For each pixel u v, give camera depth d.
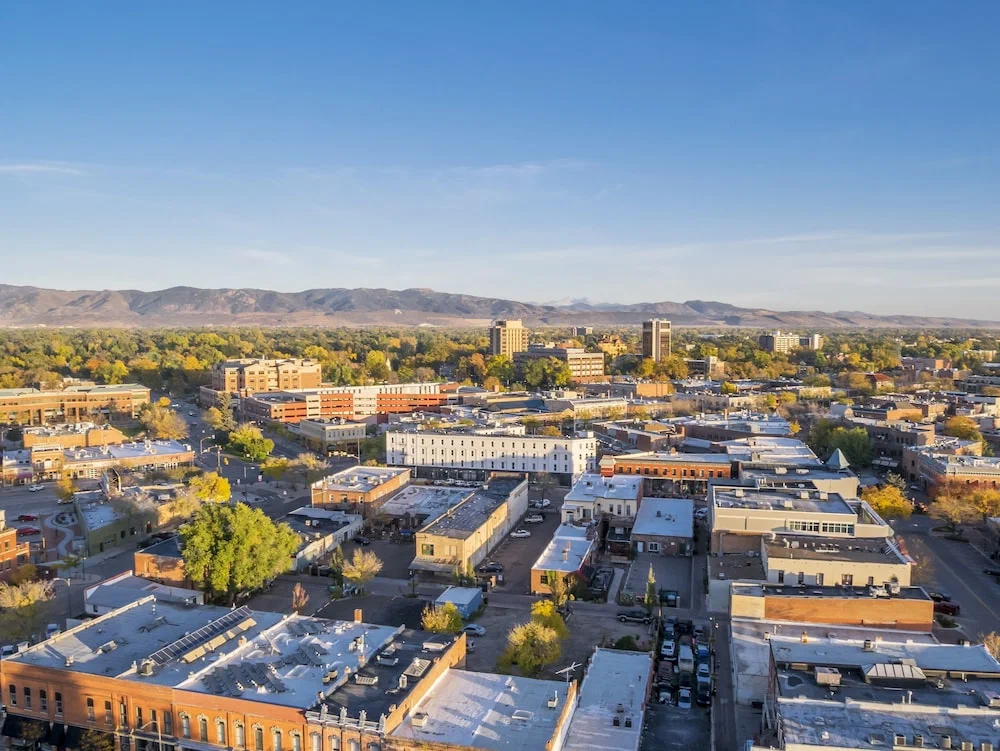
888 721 76.06
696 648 114.25
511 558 160.75
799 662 88.31
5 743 88.88
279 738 80.81
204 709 83.25
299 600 131.12
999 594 137.12
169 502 185.50
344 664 91.25
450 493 195.75
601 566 153.88
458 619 117.19
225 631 99.31
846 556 127.00
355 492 182.25
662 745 87.69
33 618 118.69
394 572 151.25
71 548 165.25
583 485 189.50
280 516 189.62
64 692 89.06
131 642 99.38
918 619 107.88
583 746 82.06
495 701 87.06
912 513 190.38
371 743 77.75
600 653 105.31
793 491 159.25
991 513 171.75
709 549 154.75
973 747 71.06
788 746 72.19
